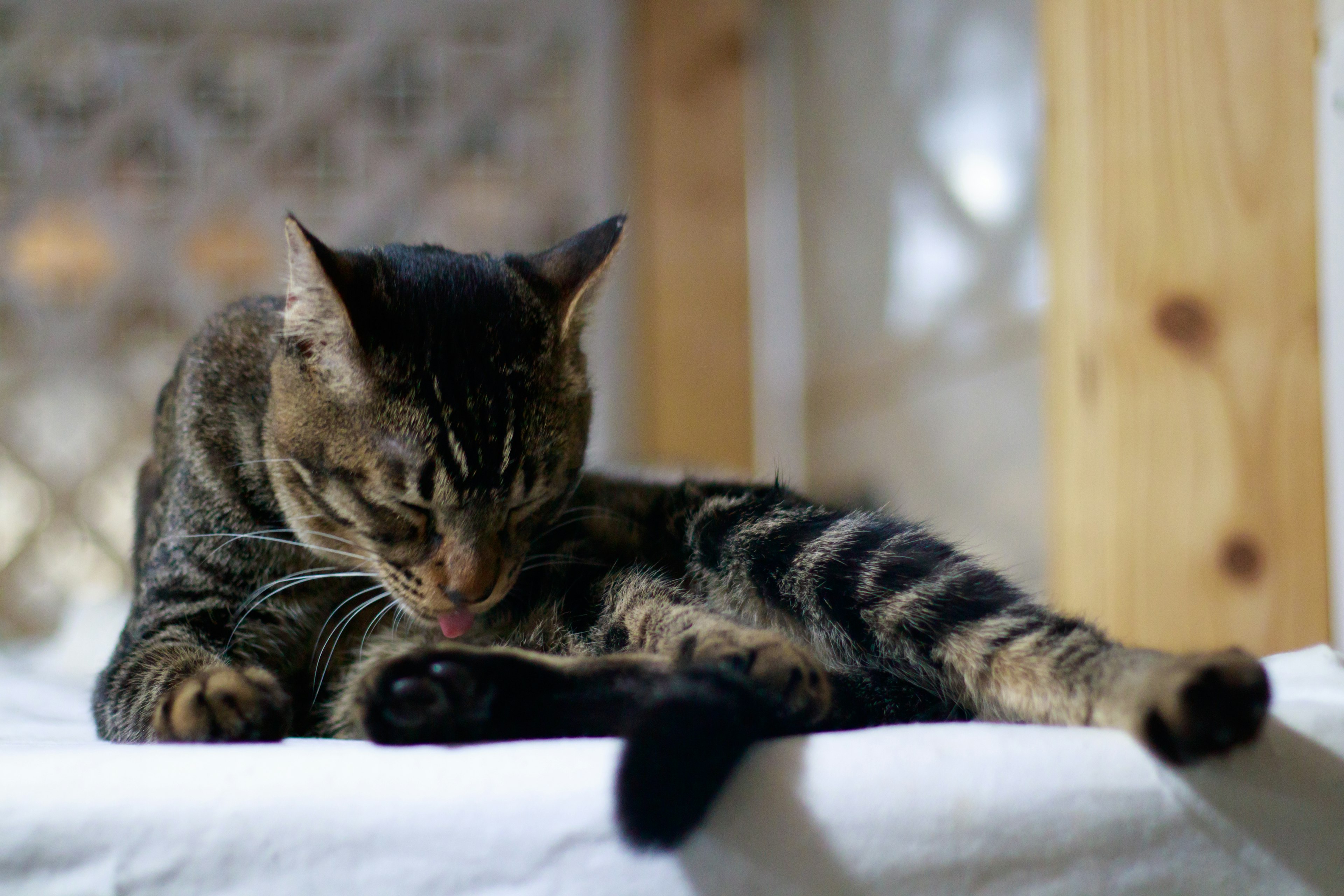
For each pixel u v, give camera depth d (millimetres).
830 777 472
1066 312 693
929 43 1131
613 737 496
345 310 569
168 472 617
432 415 577
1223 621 672
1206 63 667
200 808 468
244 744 502
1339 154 665
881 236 1281
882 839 469
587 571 600
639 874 466
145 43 1315
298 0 1323
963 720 542
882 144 1264
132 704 551
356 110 1353
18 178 1296
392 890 466
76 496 1291
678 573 602
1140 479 676
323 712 602
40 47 1295
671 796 462
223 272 1336
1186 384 673
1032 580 690
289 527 603
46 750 487
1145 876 474
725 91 1370
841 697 542
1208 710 471
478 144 1393
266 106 1341
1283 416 670
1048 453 821
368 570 604
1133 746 482
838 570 565
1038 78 909
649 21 1363
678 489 629
